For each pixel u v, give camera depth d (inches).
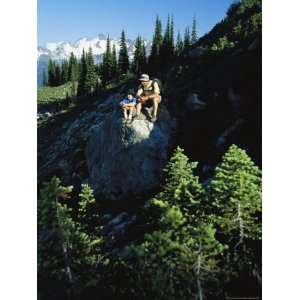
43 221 453.4
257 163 476.4
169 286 387.2
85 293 422.3
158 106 618.8
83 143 780.0
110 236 474.3
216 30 886.4
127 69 1315.2
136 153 575.5
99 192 596.1
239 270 398.9
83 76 1507.1
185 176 453.7
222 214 414.6
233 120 564.4
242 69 633.0
